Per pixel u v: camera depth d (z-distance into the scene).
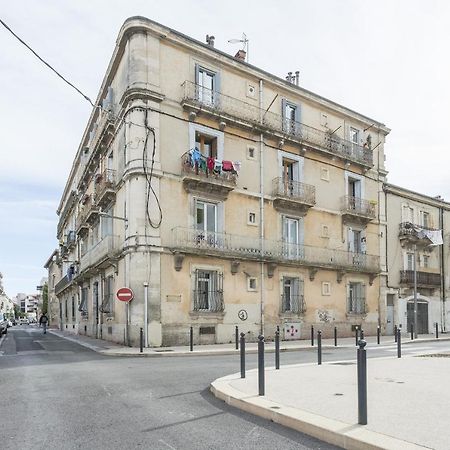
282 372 10.10
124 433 5.51
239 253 21.81
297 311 24.19
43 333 37.69
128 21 20.59
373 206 29.19
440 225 35.31
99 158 28.11
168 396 7.83
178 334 19.77
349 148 28.45
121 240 21.52
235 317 21.70
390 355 15.37
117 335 21.50
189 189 21.03
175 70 21.48
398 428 5.12
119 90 23.00
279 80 25.12
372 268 28.12
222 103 22.70
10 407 7.07
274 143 24.75
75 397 7.81
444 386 8.00
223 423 5.93
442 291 34.38
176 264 20.12
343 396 7.04
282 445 4.99
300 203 24.75
